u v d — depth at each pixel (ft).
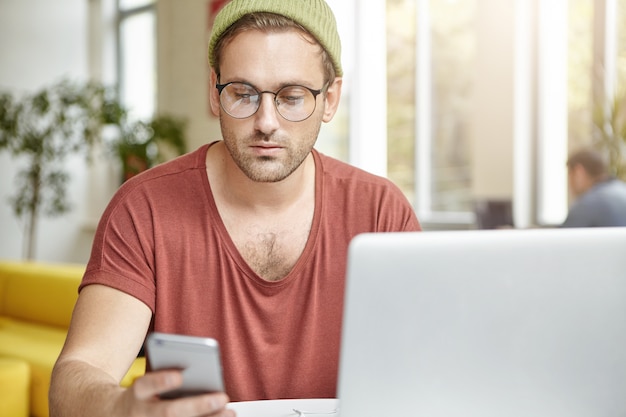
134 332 4.51
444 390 3.13
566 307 3.31
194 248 4.83
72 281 15.57
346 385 3.01
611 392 3.46
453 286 3.09
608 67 15.46
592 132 15.10
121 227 4.75
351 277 2.94
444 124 18.67
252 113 4.39
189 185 4.93
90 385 3.69
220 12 4.54
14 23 26.04
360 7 19.89
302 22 4.39
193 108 22.58
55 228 26.55
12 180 25.94
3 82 25.89
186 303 4.80
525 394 3.29
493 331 3.18
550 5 16.40
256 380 4.82
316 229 4.96
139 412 3.03
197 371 2.89
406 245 3.00
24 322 16.52
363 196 5.15
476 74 17.43
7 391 11.63
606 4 15.43
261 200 4.84
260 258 4.89
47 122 25.49
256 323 4.81
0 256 25.84
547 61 16.56
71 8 27.09
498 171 17.12
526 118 16.83
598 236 3.39
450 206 18.60
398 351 3.03
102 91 22.52
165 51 23.43
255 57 4.35
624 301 3.43
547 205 16.85
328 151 20.97
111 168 27.22
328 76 4.63
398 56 19.53
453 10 18.34
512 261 3.19
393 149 19.74
